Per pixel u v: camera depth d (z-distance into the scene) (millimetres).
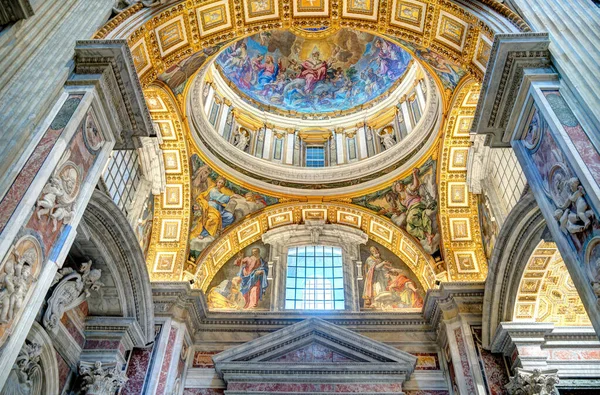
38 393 11016
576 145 7230
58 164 7363
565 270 13406
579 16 8898
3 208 6578
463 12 10328
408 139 17297
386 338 15727
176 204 16719
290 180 18344
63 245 7348
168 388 13602
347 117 20266
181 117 15367
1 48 8008
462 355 14000
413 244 17141
